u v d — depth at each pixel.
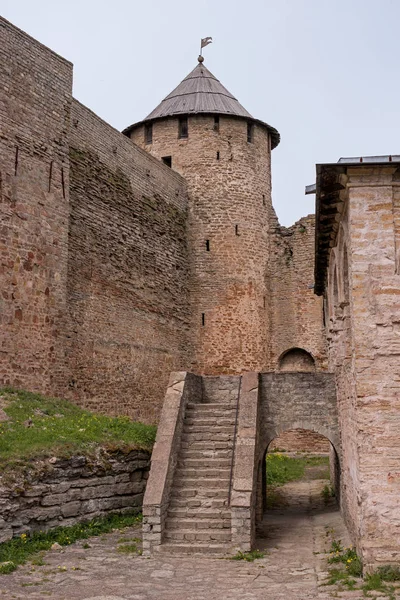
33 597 8.82
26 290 19.50
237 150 32.75
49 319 20.33
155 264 28.61
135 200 27.38
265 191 33.84
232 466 13.05
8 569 10.07
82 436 14.42
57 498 12.58
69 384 21.77
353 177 10.27
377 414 9.78
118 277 25.48
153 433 16.36
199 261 31.83
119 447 14.45
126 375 25.56
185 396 14.67
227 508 12.13
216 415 14.48
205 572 10.19
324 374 15.96
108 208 25.16
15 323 19.03
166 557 11.11
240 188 32.62
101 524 13.24
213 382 16.55
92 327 23.50
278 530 13.87
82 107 24.00
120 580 9.70
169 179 30.70
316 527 14.14
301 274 33.41
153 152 32.91
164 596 8.90
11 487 11.71
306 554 11.44
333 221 12.41
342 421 13.93
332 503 17.59
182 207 31.75
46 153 20.80
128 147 27.16
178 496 12.49
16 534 11.66
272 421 15.90
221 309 31.58
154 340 28.02
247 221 32.59
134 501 14.52
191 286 31.72
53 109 21.27
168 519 11.99
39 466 12.49
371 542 9.45
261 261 33.03
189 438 13.86
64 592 9.06
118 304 25.33
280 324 33.47
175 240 30.67
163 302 29.05
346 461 12.79
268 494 19.42
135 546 11.78
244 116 32.94
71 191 22.80
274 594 8.91
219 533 11.69
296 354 33.56
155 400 27.72
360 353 9.95
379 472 9.62
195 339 31.41
